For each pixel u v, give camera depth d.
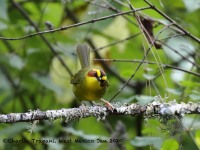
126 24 13.41
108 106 8.53
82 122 14.47
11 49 14.80
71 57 13.56
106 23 13.06
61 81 13.78
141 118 14.15
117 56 14.41
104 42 13.91
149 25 10.20
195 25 13.29
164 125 8.80
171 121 8.73
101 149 13.13
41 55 13.70
